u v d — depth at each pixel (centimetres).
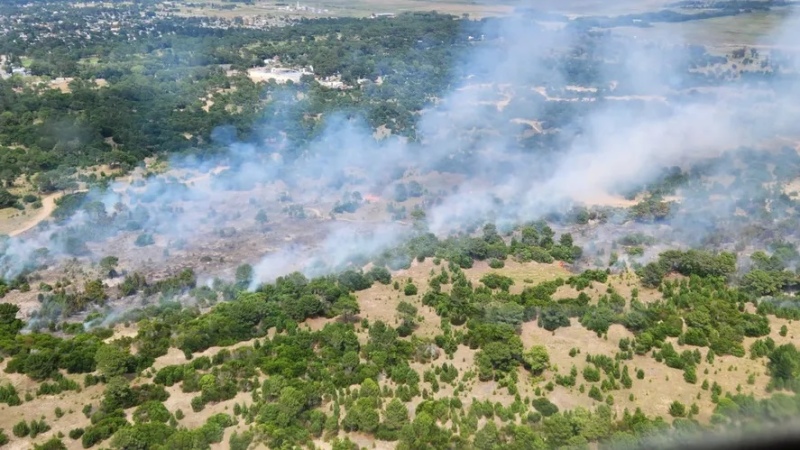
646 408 7662
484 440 6981
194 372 8331
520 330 9225
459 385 8138
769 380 8031
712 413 7462
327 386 8006
